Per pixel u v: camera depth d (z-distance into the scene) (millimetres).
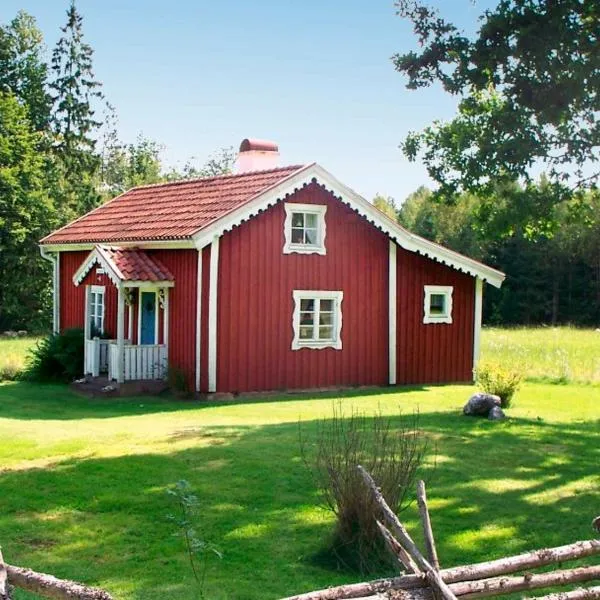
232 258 22219
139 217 26312
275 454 13625
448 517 10734
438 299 26516
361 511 9016
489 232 21359
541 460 13875
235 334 22281
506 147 19078
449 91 19375
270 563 9086
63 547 9469
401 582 5555
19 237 47000
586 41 18031
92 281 26453
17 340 41094
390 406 20859
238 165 28297
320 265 23812
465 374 26891
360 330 24672
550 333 47062
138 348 22609
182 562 9078
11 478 12078
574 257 71562
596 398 23000
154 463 12992
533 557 6047
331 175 23578
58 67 61781
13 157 49375
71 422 17594
